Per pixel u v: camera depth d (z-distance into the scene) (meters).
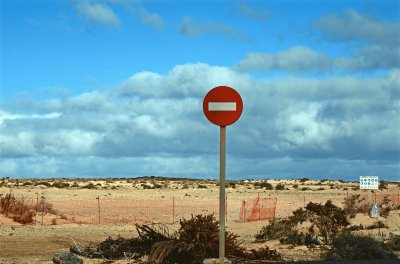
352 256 19.27
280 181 142.62
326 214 26.72
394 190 96.44
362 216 36.38
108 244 19.73
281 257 19.44
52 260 18.03
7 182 97.56
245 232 31.47
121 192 77.31
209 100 16.59
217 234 18.44
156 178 146.62
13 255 20.12
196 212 48.00
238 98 16.53
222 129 16.62
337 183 132.38
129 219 40.59
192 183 118.38
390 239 23.61
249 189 94.94
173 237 19.06
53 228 31.28
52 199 60.25
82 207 50.28
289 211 49.88
